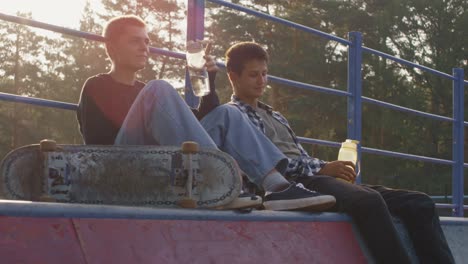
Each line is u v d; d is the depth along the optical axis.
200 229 2.26
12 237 1.78
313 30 5.18
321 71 37.50
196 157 2.37
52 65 52.78
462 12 38.28
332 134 38.72
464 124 7.11
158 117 2.52
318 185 2.99
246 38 39.22
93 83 3.21
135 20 3.36
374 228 2.82
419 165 37.47
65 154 2.35
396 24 38.47
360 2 41.16
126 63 3.31
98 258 1.93
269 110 3.40
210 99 2.98
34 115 49.22
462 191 7.07
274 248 2.46
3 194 2.33
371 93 37.84
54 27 3.40
